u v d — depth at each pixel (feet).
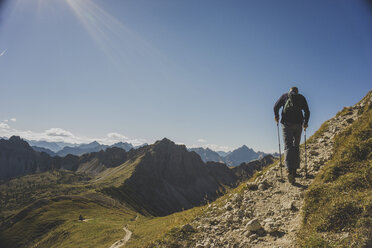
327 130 41.32
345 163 20.45
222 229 20.12
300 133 25.95
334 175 19.83
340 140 29.84
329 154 29.22
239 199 25.50
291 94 26.76
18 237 393.50
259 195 24.88
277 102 28.45
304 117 26.53
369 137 21.58
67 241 255.91
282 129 26.58
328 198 16.63
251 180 33.94
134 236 83.82
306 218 16.75
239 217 21.44
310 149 35.29
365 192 15.31
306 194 18.35
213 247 17.39
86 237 238.68
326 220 14.73
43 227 417.49
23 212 481.05
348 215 14.20
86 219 424.05
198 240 19.20
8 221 454.81
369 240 12.00
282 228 17.63
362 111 38.19
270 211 20.90
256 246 16.25
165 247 19.33
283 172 28.78
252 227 18.17
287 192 23.27
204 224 22.06
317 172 25.59
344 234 13.33
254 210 22.20
